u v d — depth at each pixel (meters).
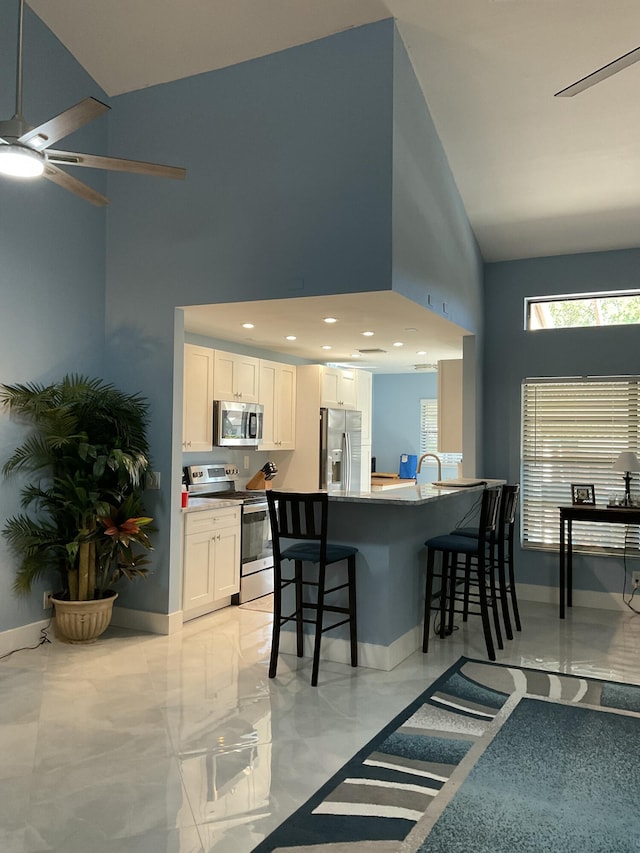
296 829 2.36
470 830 2.36
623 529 5.63
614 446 5.72
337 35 4.05
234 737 3.06
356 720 3.26
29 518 4.33
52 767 2.78
